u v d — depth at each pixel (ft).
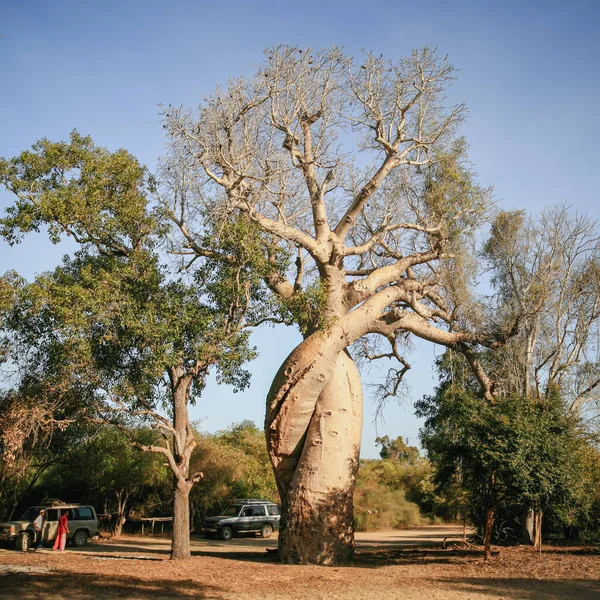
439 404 81.56
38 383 55.98
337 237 61.62
